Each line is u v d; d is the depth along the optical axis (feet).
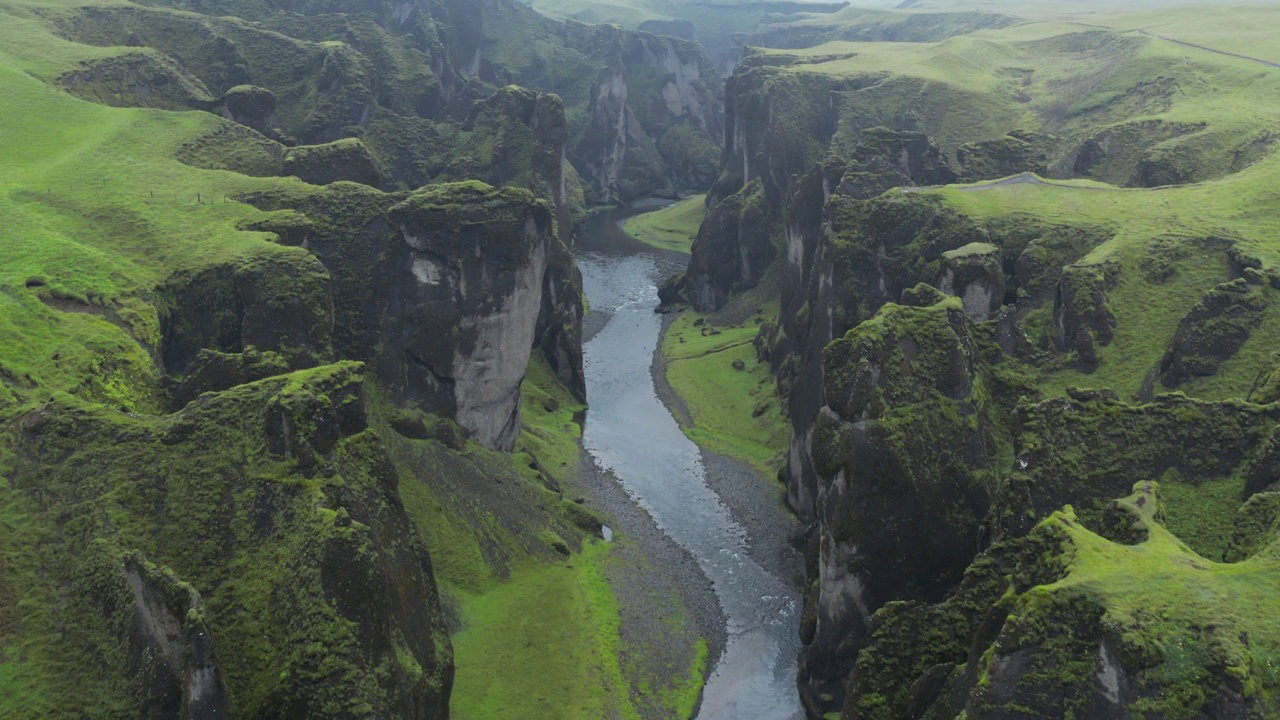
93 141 441.27
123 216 370.73
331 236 390.83
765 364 541.34
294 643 196.44
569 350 514.68
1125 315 337.31
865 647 246.27
